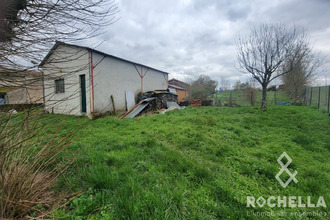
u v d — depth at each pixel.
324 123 4.97
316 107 9.05
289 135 3.93
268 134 4.04
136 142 3.32
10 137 1.40
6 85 1.24
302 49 8.47
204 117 6.30
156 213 1.36
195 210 1.43
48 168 2.12
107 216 1.31
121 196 1.54
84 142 3.29
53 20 1.44
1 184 1.34
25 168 1.56
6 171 1.43
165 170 2.20
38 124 1.65
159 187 1.74
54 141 2.10
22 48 1.29
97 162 2.28
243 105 12.65
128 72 9.79
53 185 1.72
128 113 7.83
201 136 3.73
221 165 2.38
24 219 1.25
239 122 5.38
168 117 6.38
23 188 1.43
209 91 15.72
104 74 7.93
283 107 9.72
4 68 1.19
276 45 8.23
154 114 7.60
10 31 1.24
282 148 3.08
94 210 1.42
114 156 2.49
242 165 2.35
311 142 3.37
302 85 12.77
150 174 2.04
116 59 8.76
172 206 1.46
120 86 9.09
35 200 1.47
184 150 3.02
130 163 2.34
